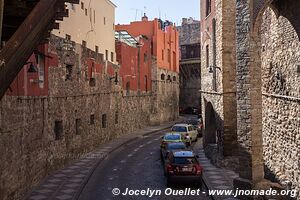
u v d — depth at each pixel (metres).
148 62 51.22
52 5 7.80
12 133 15.38
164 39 56.88
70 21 30.80
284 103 17.48
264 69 20.72
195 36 77.00
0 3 6.18
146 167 24.70
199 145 34.66
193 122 43.78
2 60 6.20
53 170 22.28
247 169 16.78
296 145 15.98
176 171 19.09
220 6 23.22
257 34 16.78
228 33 22.88
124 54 42.38
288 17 16.78
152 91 52.75
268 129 20.06
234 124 22.81
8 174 14.82
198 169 19.22
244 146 16.92
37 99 19.28
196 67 67.44
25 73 17.31
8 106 14.91
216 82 25.42
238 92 17.22
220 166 22.89
